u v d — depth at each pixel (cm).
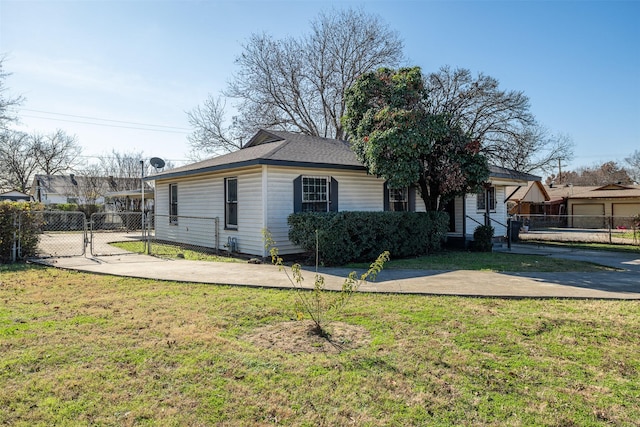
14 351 400
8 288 697
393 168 1060
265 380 345
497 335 457
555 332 470
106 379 344
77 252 1224
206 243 1335
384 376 354
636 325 496
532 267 962
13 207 1032
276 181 1095
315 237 959
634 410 302
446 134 1115
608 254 1256
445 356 398
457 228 1519
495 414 295
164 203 1616
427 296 651
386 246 1081
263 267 944
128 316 525
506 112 1836
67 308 565
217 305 586
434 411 299
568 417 292
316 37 2694
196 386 333
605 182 5528
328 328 480
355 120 1224
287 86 2727
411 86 1148
